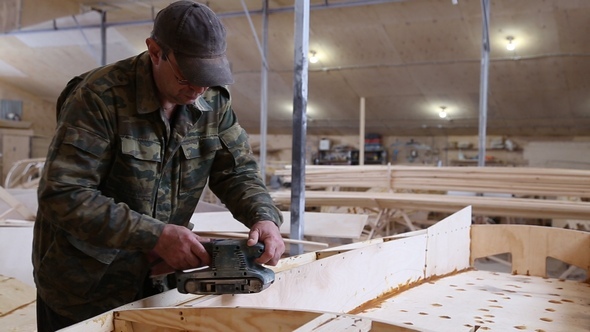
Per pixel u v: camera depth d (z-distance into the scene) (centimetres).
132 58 125
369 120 1114
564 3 624
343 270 177
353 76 902
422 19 702
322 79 930
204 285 106
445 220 250
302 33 278
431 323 170
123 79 120
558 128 1023
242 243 114
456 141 1164
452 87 889
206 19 113
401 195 459
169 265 121
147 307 115
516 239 265
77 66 1002
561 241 255
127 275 132
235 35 807
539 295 214
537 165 1084
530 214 409
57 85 1121
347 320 94
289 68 891
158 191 129
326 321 94
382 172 498
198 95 121
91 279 125
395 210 519
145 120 122
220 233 237
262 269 110
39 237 131
